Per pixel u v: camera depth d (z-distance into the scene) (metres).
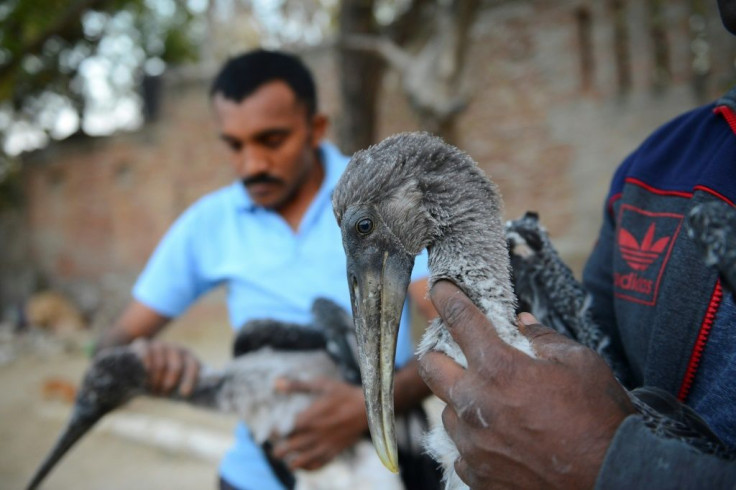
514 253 1.62
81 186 11.33
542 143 7.58
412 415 2.17
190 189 10.20
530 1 7.55
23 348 9.20
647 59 7.03
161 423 5.49
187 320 9.31
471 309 1.16
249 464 2.35
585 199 7.41
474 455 1.08
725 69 6.57
